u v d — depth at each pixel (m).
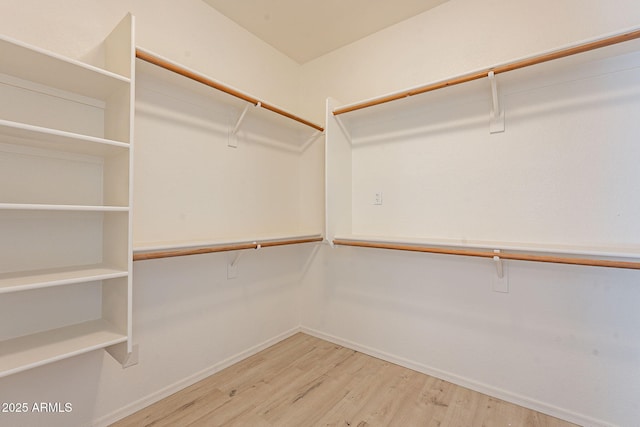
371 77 2.34
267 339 2.43
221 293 2.08
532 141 1.69
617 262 1.27
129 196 1.30
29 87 1.30
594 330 1.52
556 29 1.62
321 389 1.84
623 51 1.40
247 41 2.30
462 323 1.90
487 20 1.84
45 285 1.08
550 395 1.62
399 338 2.15
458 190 1.92
